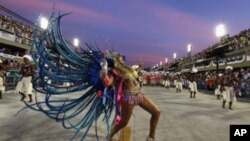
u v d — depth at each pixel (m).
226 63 33.38
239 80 19.72
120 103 4.56
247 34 30.09
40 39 4.66
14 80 17.52
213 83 25.77
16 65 20.16
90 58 4.80
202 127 7.39
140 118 8.38
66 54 4.82
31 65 10.62
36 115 7.85
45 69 4.74
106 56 4.50
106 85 4.41
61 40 4.77
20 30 34.09
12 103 10.34
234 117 9.41
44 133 5.92
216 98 18.06
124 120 4.56
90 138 5.65
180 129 7.01
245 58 28.28
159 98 16.86
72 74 4.85
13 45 32.06
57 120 5.12
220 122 8.30
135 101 4.45
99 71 4.71
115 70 4.47
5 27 30.14
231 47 31.97
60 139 5.48
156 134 6.36
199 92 25.89
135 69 4.97
